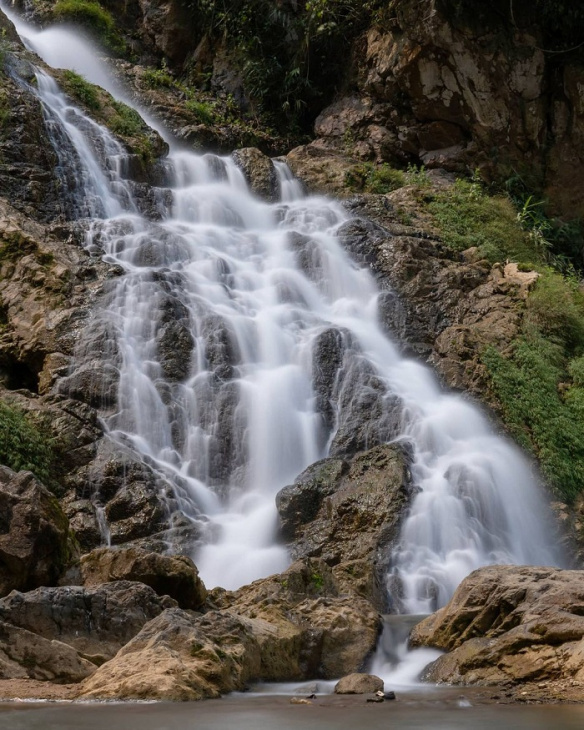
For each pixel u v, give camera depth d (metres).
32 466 13.43
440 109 25.66
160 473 14.16
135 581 9.12
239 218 21.58
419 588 12.45
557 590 8.61
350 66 27.89
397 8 25.58
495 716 6.39
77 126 21.25
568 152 25.59
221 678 7.54
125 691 7.03
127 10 29.97
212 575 12.74
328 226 21.52
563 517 15.09
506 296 19.56
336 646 9.18
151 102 26.25
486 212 23.41
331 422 15.94
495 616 8.93
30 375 15.93
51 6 28.44
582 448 16.77
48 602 8.22
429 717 6.39
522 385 17.30
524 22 25.34
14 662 7.76
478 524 13.80
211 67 29.25
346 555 12.98
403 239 20.42
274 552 13.18
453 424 15.60
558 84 25.69
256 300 18.02
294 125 28.48
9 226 17.34
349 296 19.41
